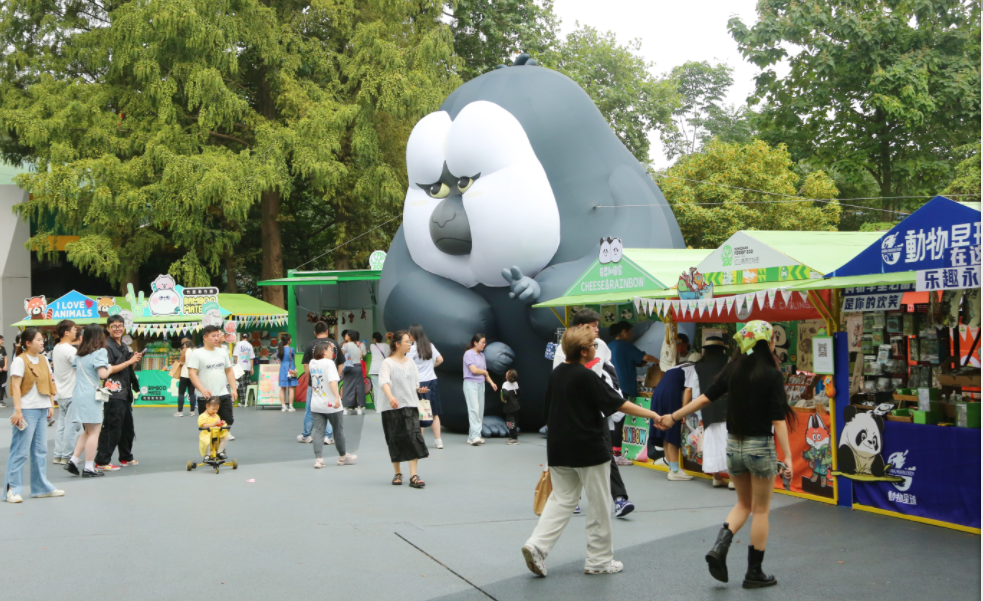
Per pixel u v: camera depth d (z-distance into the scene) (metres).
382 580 4.88
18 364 7.20
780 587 4.66
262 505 7.02
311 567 5.15
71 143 19.53
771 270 7.18
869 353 7.28
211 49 18.80
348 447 10.73
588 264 10.78
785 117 21.42
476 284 11.47
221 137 21.38
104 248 19.08
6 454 9.96
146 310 16.67
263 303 19.98
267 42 19.86
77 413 8.40
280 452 10.32
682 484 7.90
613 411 4.92
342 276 17.45
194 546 5.66
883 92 18.81
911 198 20.77
